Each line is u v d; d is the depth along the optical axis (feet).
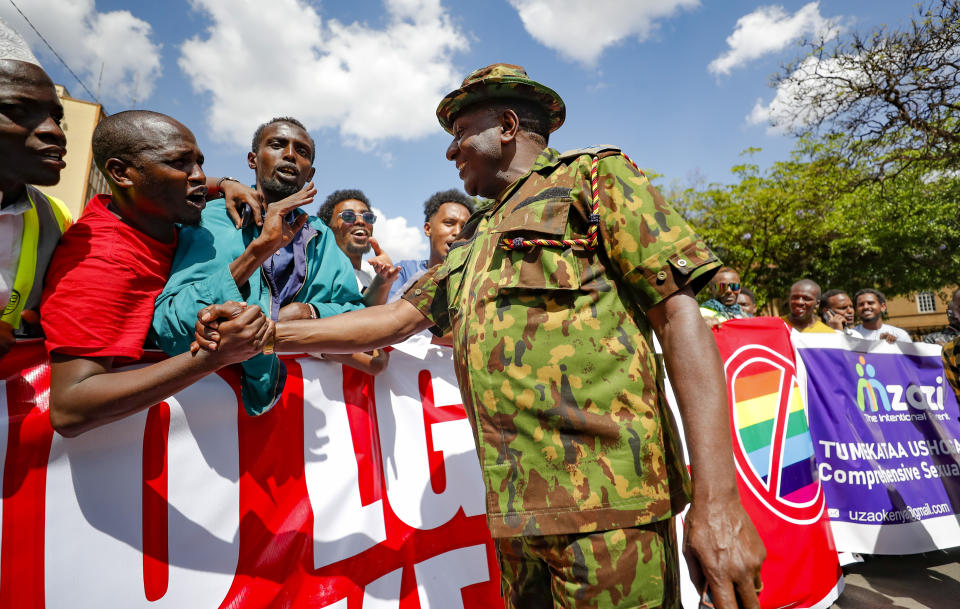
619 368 3.80
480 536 7.25
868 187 41.39
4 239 4.51
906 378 11.52
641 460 3.68
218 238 5.82
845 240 50.42
